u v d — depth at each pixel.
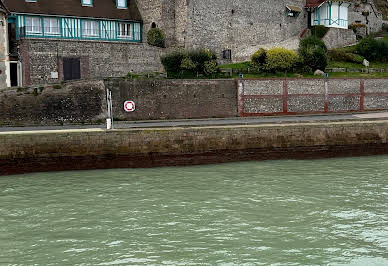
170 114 32.34
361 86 37.06
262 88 34.34
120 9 39.66
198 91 32.97
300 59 38.31
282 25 44.94
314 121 28.73
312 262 13.01
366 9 51.62
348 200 18.06
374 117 31.23
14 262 12.92
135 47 36.19
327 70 39.19
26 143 22.47
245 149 25.23
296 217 16.14
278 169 23.23
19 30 34.56
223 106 33.59
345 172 22.72
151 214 16.34
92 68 34.53
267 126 25.61
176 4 39.06
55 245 13.95
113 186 19.86
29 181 20.83
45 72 32.88
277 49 37.53
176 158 24.25
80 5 37.75
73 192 18.97
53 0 36.88
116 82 30.86
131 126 26.91
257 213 16.47
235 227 15.20
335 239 14.46
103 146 23.36
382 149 27.70
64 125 29.27
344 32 46.22
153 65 37.09
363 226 15.47
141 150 23.77
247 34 42.34
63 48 33.41
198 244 13.98
